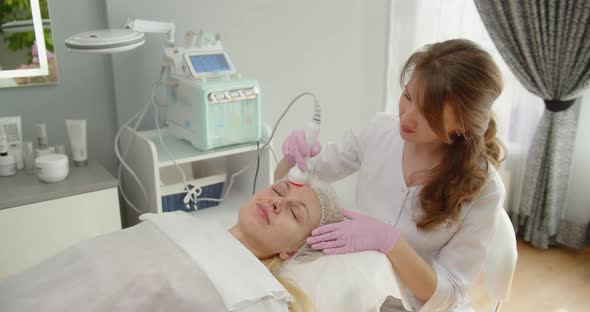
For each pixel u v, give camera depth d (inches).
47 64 68.1
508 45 93.5
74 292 38.7
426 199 48.3
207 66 66.9
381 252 45.8
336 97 96.3
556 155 96.5
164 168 70.8
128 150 71.2
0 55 64.7
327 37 91.4
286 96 90.1
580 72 90.1
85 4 69.8
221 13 78.8
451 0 98.2
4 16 63.8
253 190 74.3
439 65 41.5
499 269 49.8
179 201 69.5
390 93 102.5
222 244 42.4
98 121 74.8
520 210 105.4
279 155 93.0
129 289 38.3
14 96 67.8
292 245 45.9
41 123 69.5
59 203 58.7
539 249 103.2
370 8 94.9
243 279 38.9
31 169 64.6
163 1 73.2
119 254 41.2
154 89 68.8
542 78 93.7
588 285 90.8
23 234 57.5
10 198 56.1
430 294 46.0
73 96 72.0
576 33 88.4
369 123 57.9
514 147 105.0
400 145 53.2
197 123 64.8
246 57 83.6
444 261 49.1
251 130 68.6
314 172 60.6
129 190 74.5
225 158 79.5
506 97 100.3
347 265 43.9
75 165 66.9
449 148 48.0
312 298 42.4
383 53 99.6
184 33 76.4
